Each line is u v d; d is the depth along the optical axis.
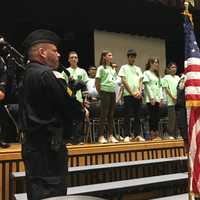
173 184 5.48
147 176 6.01
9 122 5.69
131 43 11.75
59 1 10.36
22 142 2.82
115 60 11.36
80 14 10.73
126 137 6.82
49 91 2.72
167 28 12.45
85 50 11.40
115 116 7.48
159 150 6.52
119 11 11.19
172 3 11.16
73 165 5.27
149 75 7.40
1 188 4.49
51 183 2.69
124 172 5.70
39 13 10.29
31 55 2.91
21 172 4.55
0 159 4.50
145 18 11.75
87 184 5.22
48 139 2.74
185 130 5.11
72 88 3.19
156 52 12.30
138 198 6.11
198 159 4.03
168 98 7.73
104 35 11.27
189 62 4.19
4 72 4.92
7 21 10.26
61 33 11.25
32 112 2.76
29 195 2.73
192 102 4.10
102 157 5.61
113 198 4.96
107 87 6.46
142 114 7.61
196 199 4.05
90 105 7.10
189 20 4.37
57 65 2.99
